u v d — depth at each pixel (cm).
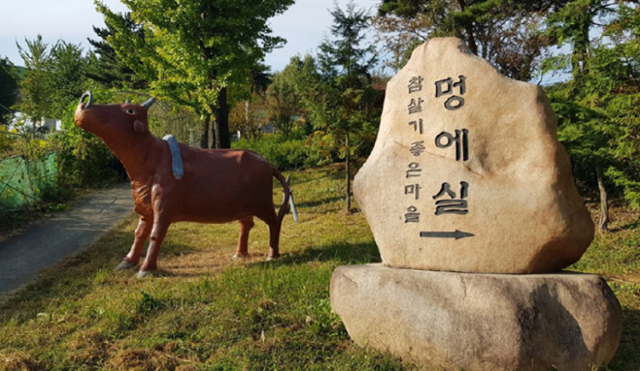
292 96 2945
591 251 818
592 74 873
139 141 748
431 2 1552
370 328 454
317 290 618
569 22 966
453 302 414
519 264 434
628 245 837
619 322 405
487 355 389
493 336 390
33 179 1348
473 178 458
